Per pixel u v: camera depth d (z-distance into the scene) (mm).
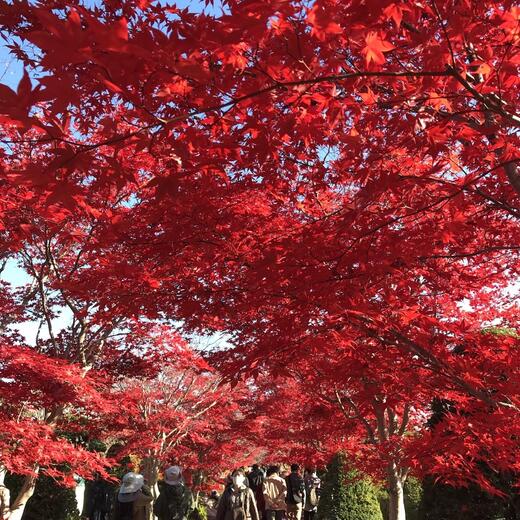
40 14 1444
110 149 5422
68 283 5105
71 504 12930
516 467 4684
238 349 5293
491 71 2584
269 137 2938
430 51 2521
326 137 3750
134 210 5168
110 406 7918
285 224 4613
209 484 20859
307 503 15172
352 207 3402
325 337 4395
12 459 6480
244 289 4316
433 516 8617
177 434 14031
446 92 3107
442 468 5223
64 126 2109
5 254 8750
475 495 8250
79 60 1576
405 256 3482
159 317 5352
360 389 7043
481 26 2529
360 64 2770
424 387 4863
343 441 11914
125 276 4617
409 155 3857
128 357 10031
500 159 3504
